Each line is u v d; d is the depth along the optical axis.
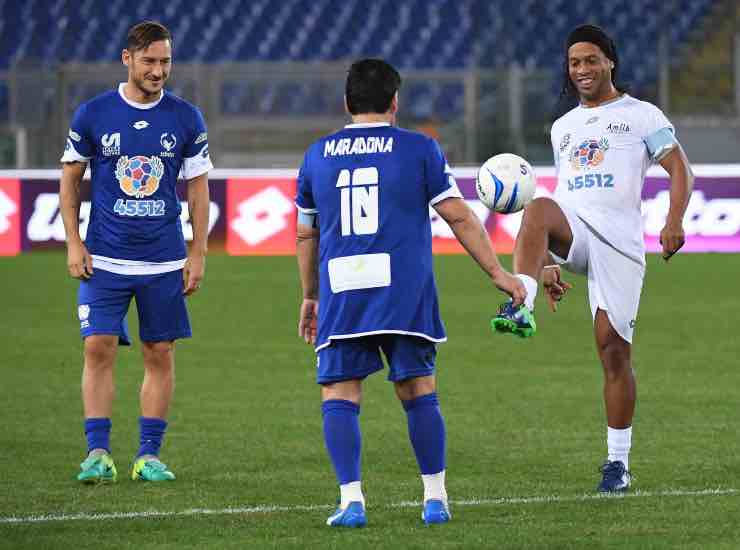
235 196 68.75
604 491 21.95
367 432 28.33
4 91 85.19
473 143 78.81
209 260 67.00
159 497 21.77
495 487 22.48
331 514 20.14
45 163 75.31
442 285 58.47
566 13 96.81
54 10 93.81
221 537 18.69
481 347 42.09
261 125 79.50
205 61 97.12
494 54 96.56
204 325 47.34
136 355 40.75
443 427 19.23
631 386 22.25
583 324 47.38
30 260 66.38
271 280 59.78
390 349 19.16
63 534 18.97
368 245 18.75
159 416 23.84
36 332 45.38
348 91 19.30
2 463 24.97
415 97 86.19
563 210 22.30
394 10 98.38
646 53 95.50
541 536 18.50
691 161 83.31
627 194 22.31
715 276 60.28
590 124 22.56
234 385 35.34
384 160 18.91
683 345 42.12
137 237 23.66
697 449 26.14
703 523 19.42
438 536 18.47
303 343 43.28
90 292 23.72
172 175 23.91
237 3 98.50
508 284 19.16
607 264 22.20
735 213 68.62
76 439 27.62
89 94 76.25
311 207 19.77
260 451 26.34
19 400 32.75
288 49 97.62
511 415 30.58
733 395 33.19
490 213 67.56
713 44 95.00
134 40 23.27
